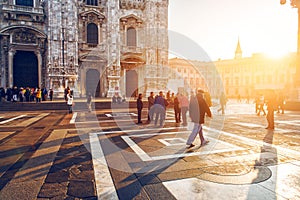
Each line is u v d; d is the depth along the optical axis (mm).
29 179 5504
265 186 5109
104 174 5801
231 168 6219
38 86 34656
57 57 33938
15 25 32500
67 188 5020
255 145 8711
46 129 12273
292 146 8594
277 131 11719
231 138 9938
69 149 8172
